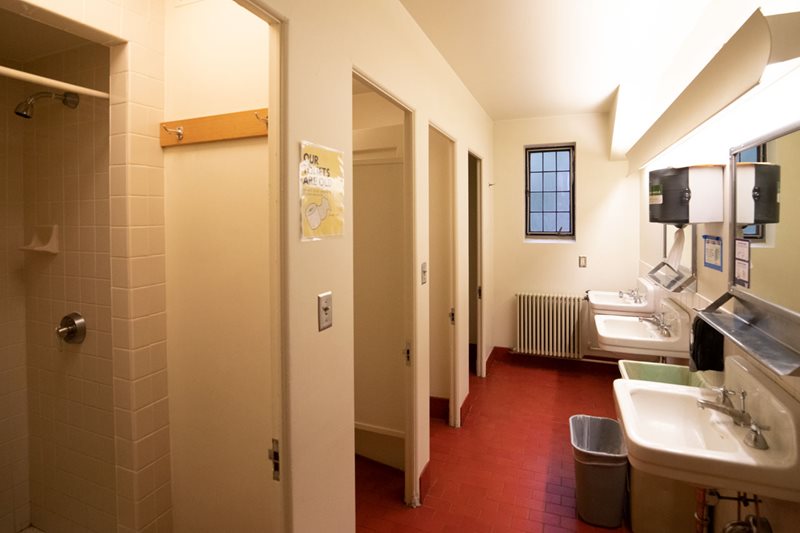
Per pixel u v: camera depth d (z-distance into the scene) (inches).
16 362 85.0
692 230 98.0
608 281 175.5
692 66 95.3
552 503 94.1
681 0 83.4
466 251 136.3
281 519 50.9
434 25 92.9
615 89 140.1
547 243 182.7
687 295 104.3
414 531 85.7
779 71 57.1
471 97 143.1
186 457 70.5
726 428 60.7
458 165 126.0
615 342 106.3
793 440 49.9
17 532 85.4
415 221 91.6
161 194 69.7
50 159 80.3
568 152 182.2
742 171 64.9
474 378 170.7
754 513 63.0
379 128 103.6
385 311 106.9
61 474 82.6
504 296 190.1
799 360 45.6
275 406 50.3
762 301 57.6
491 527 86.8
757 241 59.9
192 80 67.8
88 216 75.9
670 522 81.2
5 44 76.1
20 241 85.1
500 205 187.9
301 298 52.2
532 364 185.9
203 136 65.4
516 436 124.2
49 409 83.2
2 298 83.0
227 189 65.4
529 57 111.5
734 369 66.9
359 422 111.7
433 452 116.0
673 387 73.8
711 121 83.4
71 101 74.3
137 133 66.2
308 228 53.3
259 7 44.9
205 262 67.4
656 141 108.1
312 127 53.7
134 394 66.7
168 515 71.6
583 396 151.6
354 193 106.7
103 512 78.2
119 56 65.2
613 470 85.0
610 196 173.3
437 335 135.9
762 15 42.3
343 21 61.2
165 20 69.7
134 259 66.1
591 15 89.6
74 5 58.2
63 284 79.6
